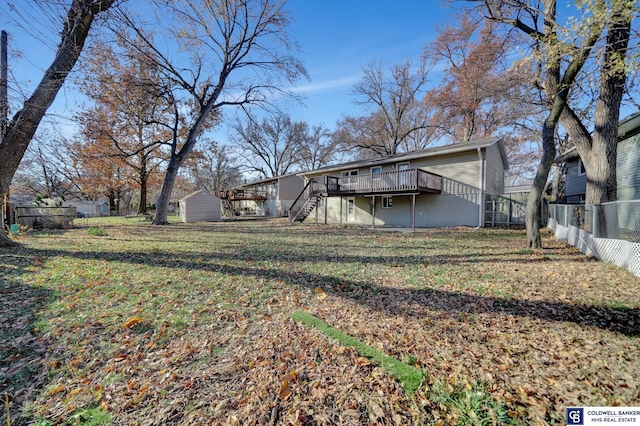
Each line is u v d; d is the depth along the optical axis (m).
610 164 7.69
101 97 15.66
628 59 4.90
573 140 8.56
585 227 7.72
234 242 9.86
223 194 31.70
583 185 14.91
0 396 2.19
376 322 3.52
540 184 8.07
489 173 15.33
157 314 3.70
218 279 5.25
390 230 14.38
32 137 7.85
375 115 29.92
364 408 2.06
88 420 1.98
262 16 15.52
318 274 5.66
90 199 42.78
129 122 20.62
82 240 9.80
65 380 2.40
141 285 4.82
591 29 4.83
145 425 1.93
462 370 2.50
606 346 2.84
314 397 2.17
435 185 15.38
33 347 2.88
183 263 6.43
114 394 2.24
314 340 3.03
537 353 2.75
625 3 4.21
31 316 3.56
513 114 16.22
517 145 25.73
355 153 33.72
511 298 4.21
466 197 15.09
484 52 14.64
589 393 2.18
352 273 5.74
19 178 24.67
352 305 4.08
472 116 23.34
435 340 3.05
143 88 15.56
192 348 2.90
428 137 29.58
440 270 5.92
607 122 7.71
